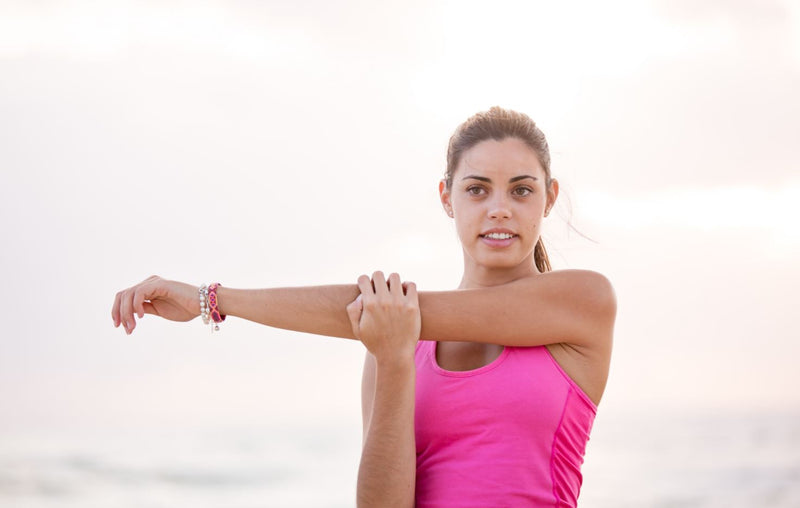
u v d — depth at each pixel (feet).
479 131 8.79
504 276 9.06
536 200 8.77
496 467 8.28
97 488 91.20
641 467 102.47
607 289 8.78
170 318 9.45
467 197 8.80
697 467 102.06
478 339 8.65
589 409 8.69
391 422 8.32
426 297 8.69
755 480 92.07
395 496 8.30
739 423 165.17
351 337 8.93
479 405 8.45
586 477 94.99
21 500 83.97
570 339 8.65
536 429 8.34
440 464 8.55
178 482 95.25
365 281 8.59
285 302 8.98
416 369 9.02
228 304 9.17
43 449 126.31
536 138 8.85
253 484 93.86
